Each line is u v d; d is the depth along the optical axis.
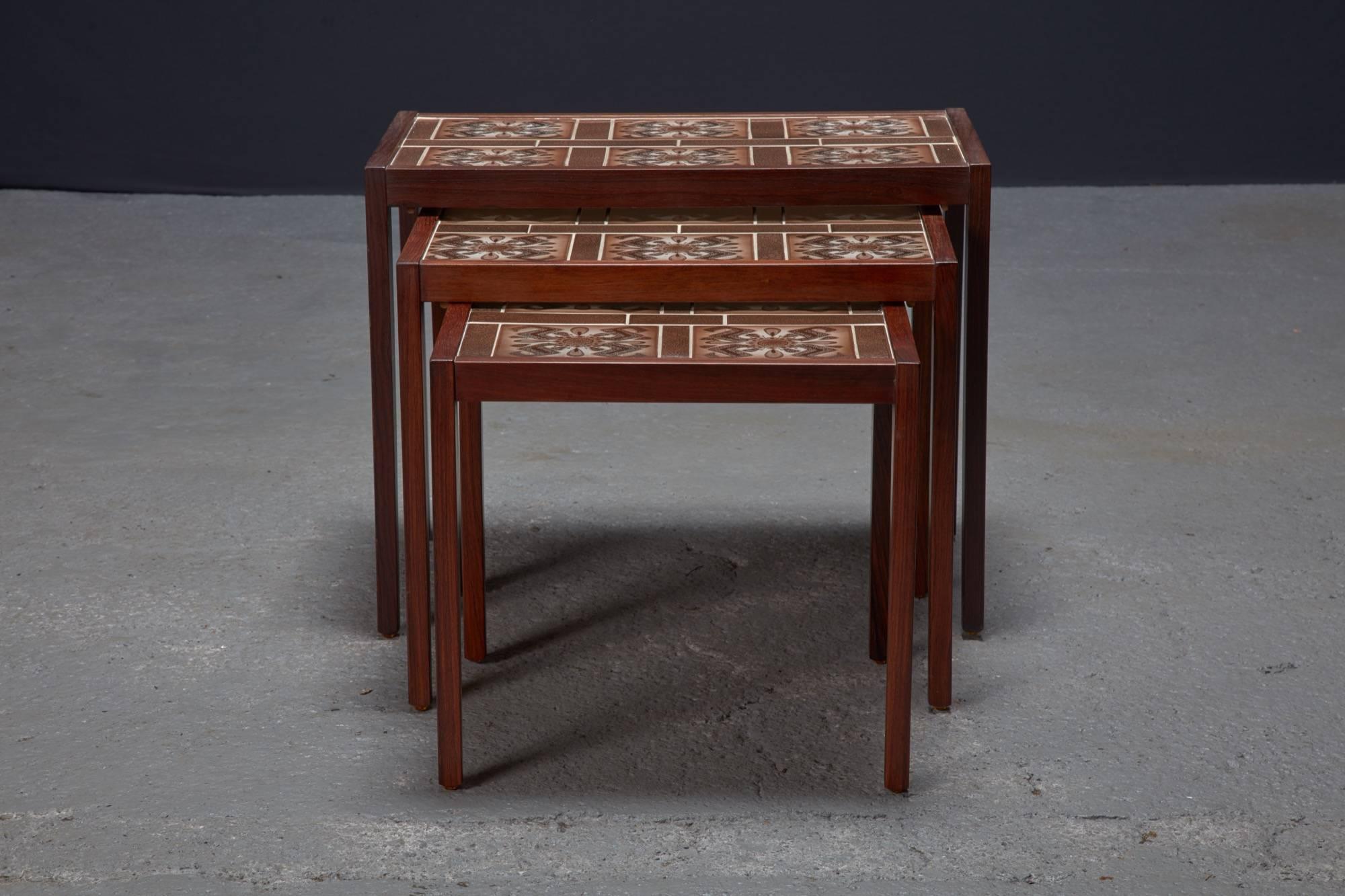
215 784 2.14
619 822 2.05
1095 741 2.24
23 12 5.89
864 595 2.71
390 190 2.30
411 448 2.20
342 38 6.03
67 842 2.00
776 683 2.42
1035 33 6.00
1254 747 2.22
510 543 2.92
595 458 3.33
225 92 6.03
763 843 2.01
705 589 2.74
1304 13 5.88
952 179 2.27
